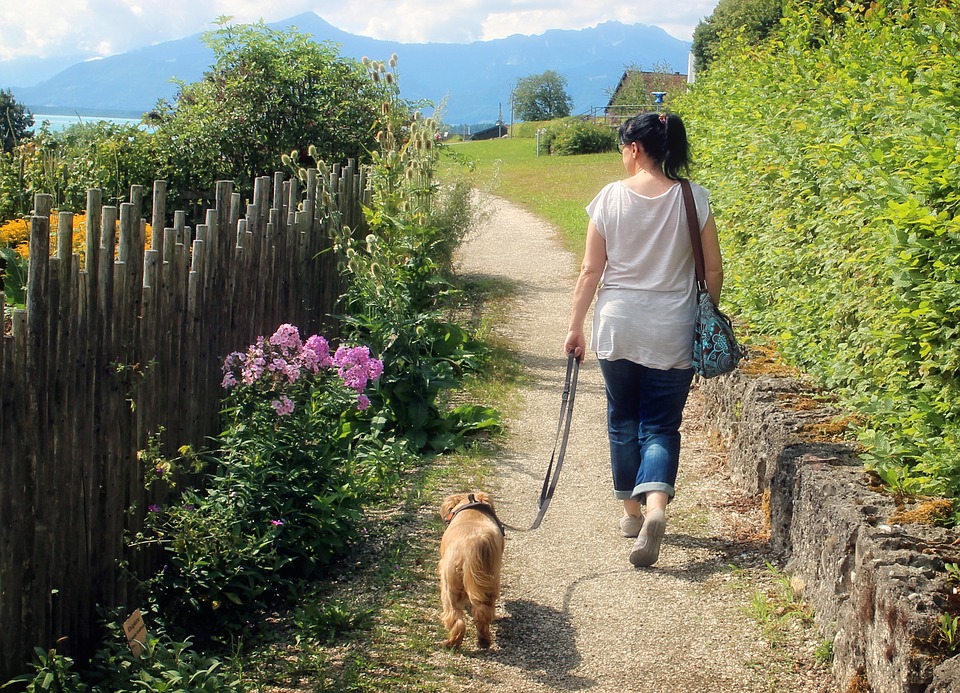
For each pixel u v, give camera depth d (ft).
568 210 68.23
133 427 13.76
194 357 15.80
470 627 13.42
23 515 11.50
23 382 11.39
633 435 15.49
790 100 22.61
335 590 14.79
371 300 22.80
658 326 14.58
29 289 11.44
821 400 16.66
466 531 12.85
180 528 14.07
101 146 35.94
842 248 16.17
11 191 33.86
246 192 37.76
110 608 13.11
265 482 15.31
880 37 20.65
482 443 21.53
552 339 32.22
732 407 18.86
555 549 15.85
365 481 17.92
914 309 12.44
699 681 11.76
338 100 39.47
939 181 12.27
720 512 16.81
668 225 14.52
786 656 12.10
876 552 10.61
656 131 14.69
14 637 11.50
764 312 21.67
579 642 12.85
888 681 9.87
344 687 11.94
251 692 11.99
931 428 12.10
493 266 47.24
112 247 12.95
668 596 13.93
